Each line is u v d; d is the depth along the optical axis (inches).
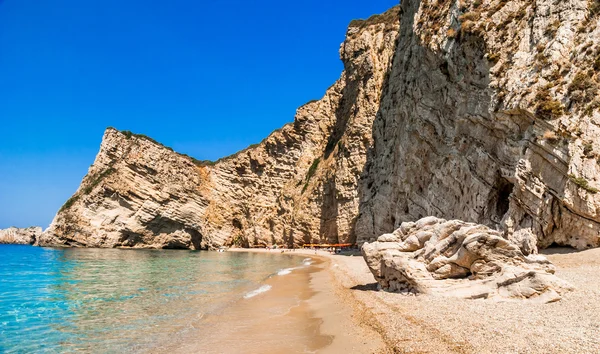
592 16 898.1
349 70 2928.2
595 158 768.3
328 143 3129.9
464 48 1128.2
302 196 3004.4
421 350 354.6
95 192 3063.5
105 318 596.7
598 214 745.0
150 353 422.9
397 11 2704.2
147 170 3189.0
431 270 633.6
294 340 455.5
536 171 852.6
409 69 1603.1
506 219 911.7
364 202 2138.3
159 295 814.5
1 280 1098.7
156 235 3253.0
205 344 449.7
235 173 3513.8
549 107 844.0
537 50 936.9
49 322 574.6
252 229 3329.2
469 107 1103.0
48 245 3186.5
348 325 495.8
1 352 438.3
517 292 519.8
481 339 361.1
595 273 607.5
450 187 1208.8
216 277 1167.6
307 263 1732.3
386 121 1968.5
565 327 371.6
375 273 731.4
